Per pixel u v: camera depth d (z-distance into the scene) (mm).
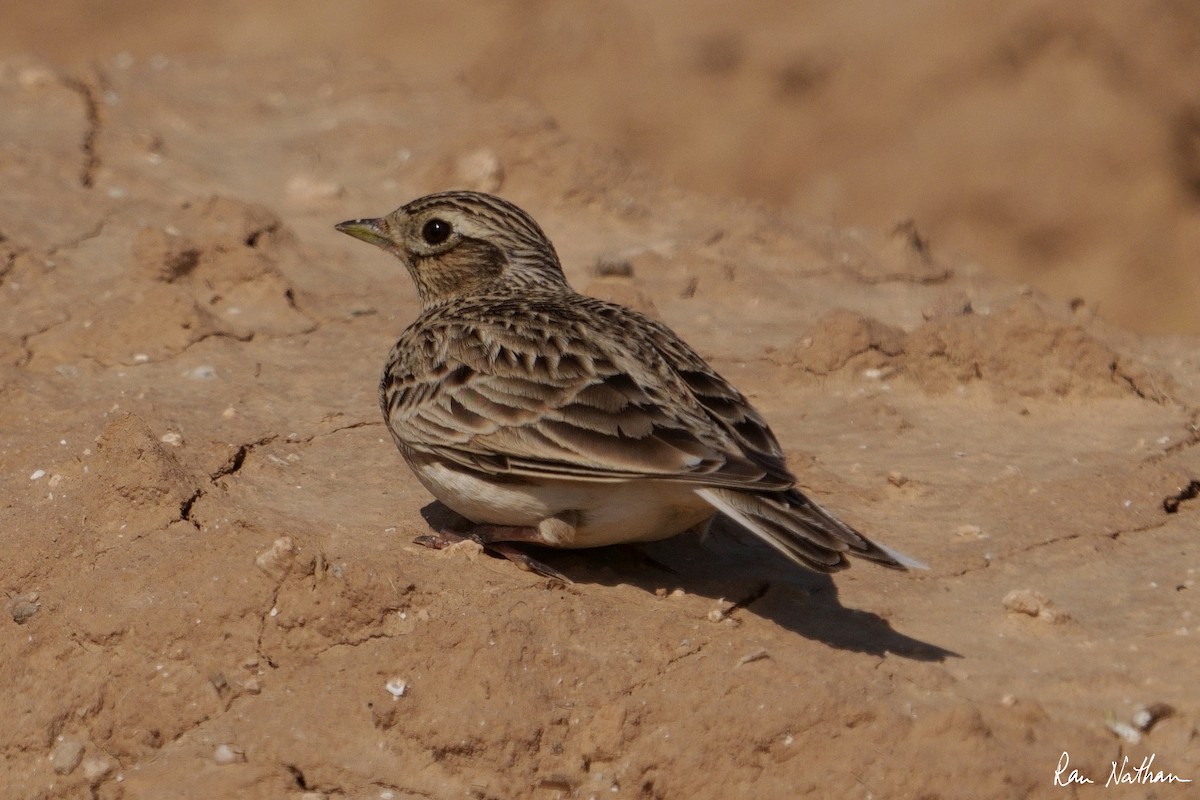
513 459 9820
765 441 9680
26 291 15633
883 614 10344
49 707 9883
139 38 38781
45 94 21531
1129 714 9188
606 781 9258
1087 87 36375
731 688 9344
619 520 9977
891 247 19031
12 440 12539
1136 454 12953
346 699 9602
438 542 10734
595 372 9883
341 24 39000
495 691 9469
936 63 37375
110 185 18656
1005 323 14172
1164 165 35156
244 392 13602
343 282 16688
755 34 39156
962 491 12234
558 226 19172
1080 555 11234
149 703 9758
